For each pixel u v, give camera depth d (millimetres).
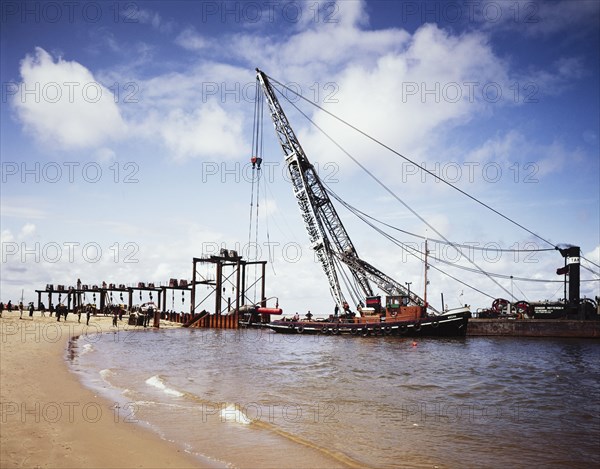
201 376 23391
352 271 60938
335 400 18156
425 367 31062
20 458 8555
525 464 11078
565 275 59531
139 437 10867
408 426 14250
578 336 56094
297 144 60750
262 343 49281
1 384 15805
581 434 14047
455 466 10750
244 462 9891
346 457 10773
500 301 66562
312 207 59750
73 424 11312
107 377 20641
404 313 57719
